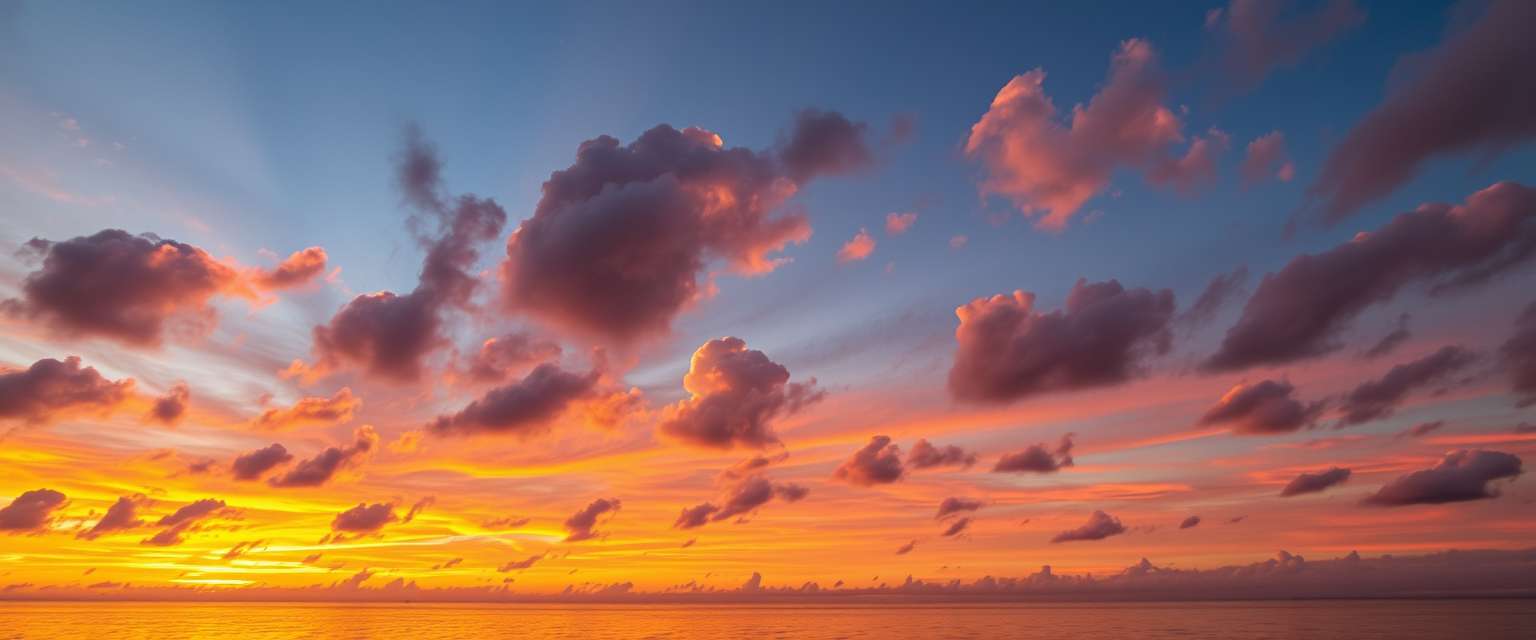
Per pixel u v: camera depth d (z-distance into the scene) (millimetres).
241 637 140250
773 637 142000
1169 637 131500
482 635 150000
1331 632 139875
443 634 152625
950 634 145500
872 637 139250
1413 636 127312
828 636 143500
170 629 165000
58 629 161750
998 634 144375
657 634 152500
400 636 145625
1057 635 139500
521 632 161500
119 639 133125
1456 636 126750
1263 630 148250
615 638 141000
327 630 165250
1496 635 128500
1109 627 165625
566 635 150750
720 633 155875
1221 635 134750
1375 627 154750
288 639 135500
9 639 134000
